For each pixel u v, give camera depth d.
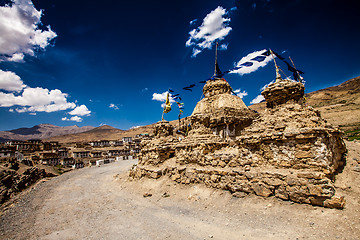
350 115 86.44
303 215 12.42
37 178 41.06
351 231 10.38
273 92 19.59
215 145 22.56
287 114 17.06
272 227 12.10
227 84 31.80
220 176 18.23
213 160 20.39
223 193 17.41
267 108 20.69
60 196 25.64
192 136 26.67
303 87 18.97
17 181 33.78
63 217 18.08
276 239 10.95
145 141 30.62
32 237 14.52
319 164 13.74
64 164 65.44
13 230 16.12
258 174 15.59
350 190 13.26
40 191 29.31
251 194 15.71
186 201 18.39
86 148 88.88
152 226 14.47
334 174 14.84
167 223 14.73
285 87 18.91
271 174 14.89
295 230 11.40
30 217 18.88
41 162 61.81
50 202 23.27
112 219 16.50
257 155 17.16
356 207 11.78
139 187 24.44
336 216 11.59
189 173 21.22
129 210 18.16
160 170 24.28
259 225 12.56
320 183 12.75
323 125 15.44
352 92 167.00
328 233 10.63
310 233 10.91
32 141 87.56
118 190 25.69
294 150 14.97
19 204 23.61
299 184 13.43
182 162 23.86
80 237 13.83
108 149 87.62
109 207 19.55
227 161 19.06
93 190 27.45
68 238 13.84
